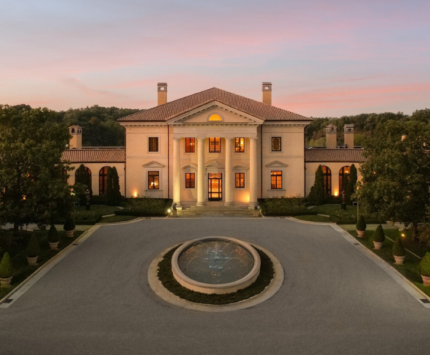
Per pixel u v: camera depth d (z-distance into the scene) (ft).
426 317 68.74
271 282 84.02
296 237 112.37
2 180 91.56
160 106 169.99
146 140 162.20
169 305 74.33
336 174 167.12
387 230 120.06
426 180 99.71
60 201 104.01
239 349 59.31
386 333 63.57
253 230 118.62
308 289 81.10
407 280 84.12
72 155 170.60
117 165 166.20
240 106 167.73
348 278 86.12
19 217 96.02
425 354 57.62
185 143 160.15
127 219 132.77
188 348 59.52
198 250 100.17
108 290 80.59
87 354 57.72
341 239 111.24
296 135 162.20
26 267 90.48
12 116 102.37
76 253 100.73
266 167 162.50
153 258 97.35
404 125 100.22
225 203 152.05
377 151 105.29
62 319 68.39
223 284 79.25
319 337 62.64
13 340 61.21
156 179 163.12
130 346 59.98
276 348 59.57
